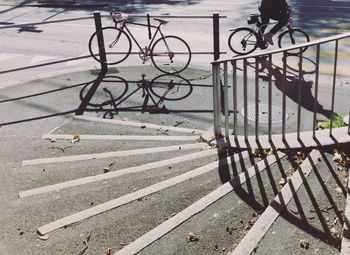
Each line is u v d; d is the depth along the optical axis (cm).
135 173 507
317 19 1453
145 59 969
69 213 435
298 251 342
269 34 1014
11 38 1339
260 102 767
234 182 458
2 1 2083
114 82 902
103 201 454
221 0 1897
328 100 766
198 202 423
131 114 746
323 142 523
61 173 523
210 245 367
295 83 856
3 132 675
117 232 395
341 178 445
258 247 348
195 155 546
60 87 883
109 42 1245
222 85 855
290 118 698
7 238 397
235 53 1073
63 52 1177
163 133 661
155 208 429
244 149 550
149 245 367
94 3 1906
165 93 837
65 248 378
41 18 1652
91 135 648
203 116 730
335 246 347
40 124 709
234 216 404
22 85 898
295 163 497
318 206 399
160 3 1873
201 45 1166
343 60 1001
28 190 479
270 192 442
